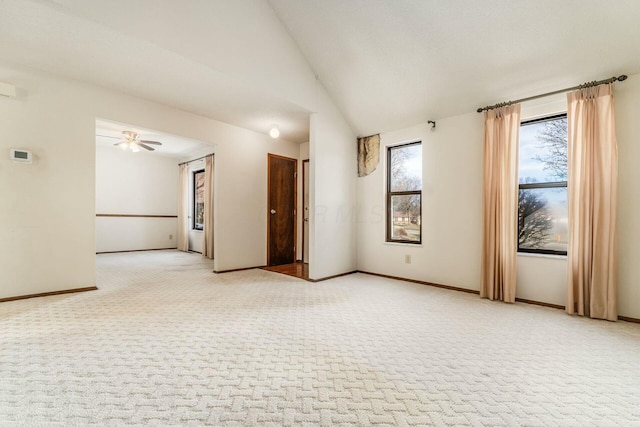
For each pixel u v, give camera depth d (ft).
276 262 17.78
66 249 10.53
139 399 4.58
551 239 10.21
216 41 9.36
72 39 7.88
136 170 23.40
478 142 11.49
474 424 4.16
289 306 9.57
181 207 24.30
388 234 14.83
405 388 5.03
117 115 11.36
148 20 7.91
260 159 16.90
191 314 8.62
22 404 4.41
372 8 9.34
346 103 13.76
